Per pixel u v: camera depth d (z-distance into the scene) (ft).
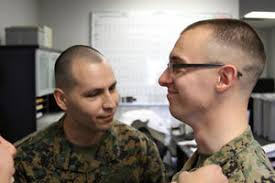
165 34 13.50
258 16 6.07
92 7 13.57
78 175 3.85
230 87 2.17
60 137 3.87
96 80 3.44
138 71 13.60
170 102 2.34
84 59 3.51
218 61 2.15
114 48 13.56
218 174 1.98
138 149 3.99
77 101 3.51
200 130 2.27
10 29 9.87
